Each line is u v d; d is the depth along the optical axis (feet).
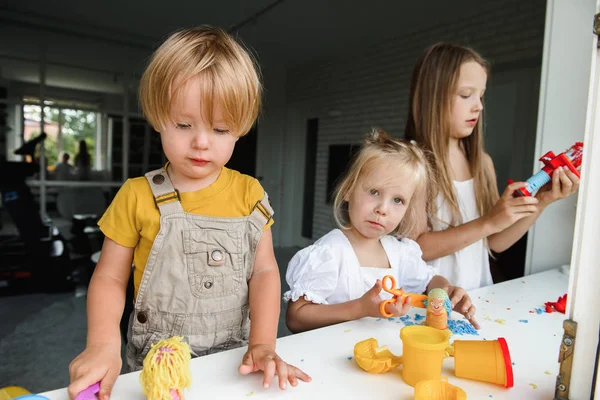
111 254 2.19
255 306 2.17
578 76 3.99
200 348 2.29
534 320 2.67
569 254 4.23
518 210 3.22
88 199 15.51
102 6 11.48
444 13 10.93
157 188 2.20
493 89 11.25
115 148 15.90
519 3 9.62
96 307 1.98
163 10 11.62
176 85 1.76
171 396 1.48
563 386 1.65
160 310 2.24
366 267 3.03
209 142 1.88
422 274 3.17
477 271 3.86
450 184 3.66
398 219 2.89
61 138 15.31
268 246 2.43
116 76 15.64
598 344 1.56
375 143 3.01
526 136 9.75
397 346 2.21
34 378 5.92
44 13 12.10
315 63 16.31
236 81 1.85
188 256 2.20
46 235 10.37
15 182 9.74
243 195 2.36
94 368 1.63
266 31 12.84
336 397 1.70
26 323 7.89
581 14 3.93
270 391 1.73
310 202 16.94
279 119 17.67
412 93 3.95
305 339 2.25
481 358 1.84
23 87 14.83
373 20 11.57
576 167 3.38
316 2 10.43
